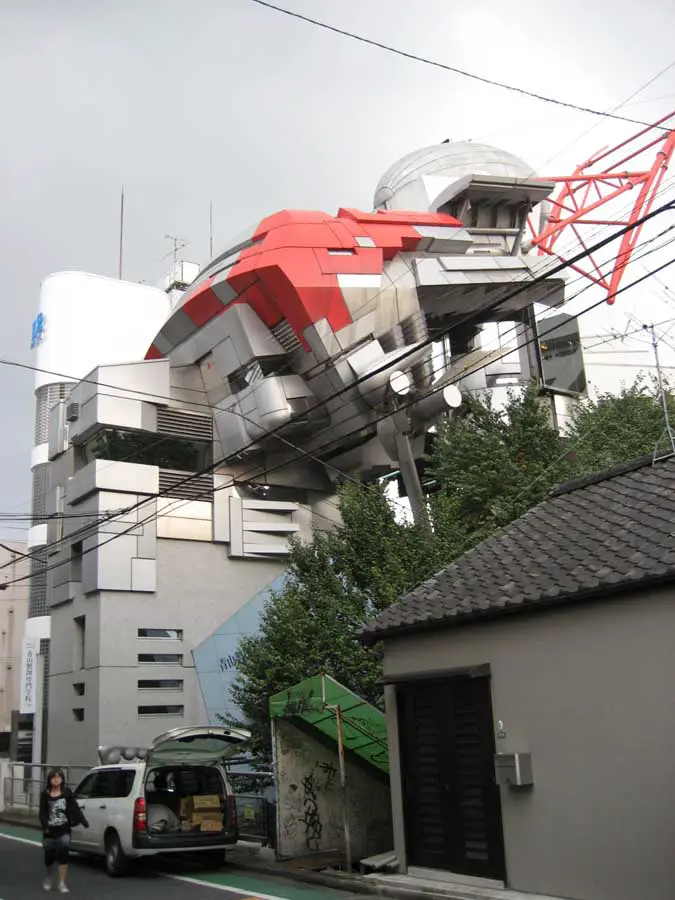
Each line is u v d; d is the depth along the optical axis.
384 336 35.66
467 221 40.75
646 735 10.17
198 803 15.68
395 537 20.56
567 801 10.96
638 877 10.02
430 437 38.97
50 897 13.24
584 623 11.09
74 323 52.72
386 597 18.97
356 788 16.47
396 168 46.78
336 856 15.69
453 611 12.46
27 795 27.80
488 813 12.05
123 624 33.41
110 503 34.28
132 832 14.99
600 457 25.27
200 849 15.34
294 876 14.33
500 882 11.72
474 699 12.48
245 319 35.94
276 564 37.59
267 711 19.09
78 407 37.09
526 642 11.80
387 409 35.06
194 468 37.31
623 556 11.29
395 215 38.97
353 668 18.50
